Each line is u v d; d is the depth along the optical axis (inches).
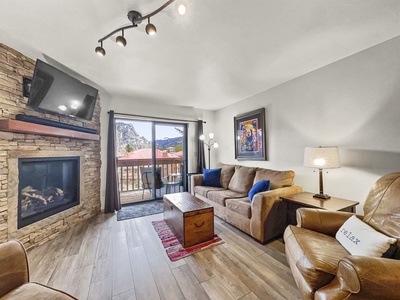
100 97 131.4
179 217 84.1
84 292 55.5
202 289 56.5
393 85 71.4
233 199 105.7
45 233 87.5
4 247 40.3
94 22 60.6
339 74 87.7
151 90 128.3
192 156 178.9
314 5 54.3
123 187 181.0
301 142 105.7
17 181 76.8
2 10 54.8
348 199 85.0
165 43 72.9
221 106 173.8
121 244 84.2
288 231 62.2
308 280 43.2
